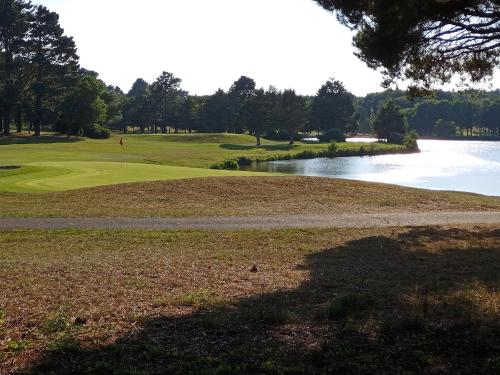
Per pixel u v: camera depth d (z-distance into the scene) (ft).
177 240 45.32
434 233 49.03
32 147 183.73
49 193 70.69
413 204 69.62
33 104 261.03
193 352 17.75
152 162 153.38
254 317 21.63
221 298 25.39
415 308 22.08
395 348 17.70
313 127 399.65
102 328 20.53
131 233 48.29
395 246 42.14
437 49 47.75
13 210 59.26
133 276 30.94
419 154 268.62
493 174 163.73
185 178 84.94
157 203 67.05
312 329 20.04
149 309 23.48
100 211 59.82
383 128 362.12
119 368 16.31
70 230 49.39
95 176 86.63
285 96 313.53
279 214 60.59
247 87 423.64
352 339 18.71
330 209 64.95
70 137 255.91
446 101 530.68
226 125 379.35
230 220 56.03
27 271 32.32
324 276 30.76
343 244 43.50
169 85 393.70
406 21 40.50
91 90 261.03
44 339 19.29
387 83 52.65
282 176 90.68
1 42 250.98
